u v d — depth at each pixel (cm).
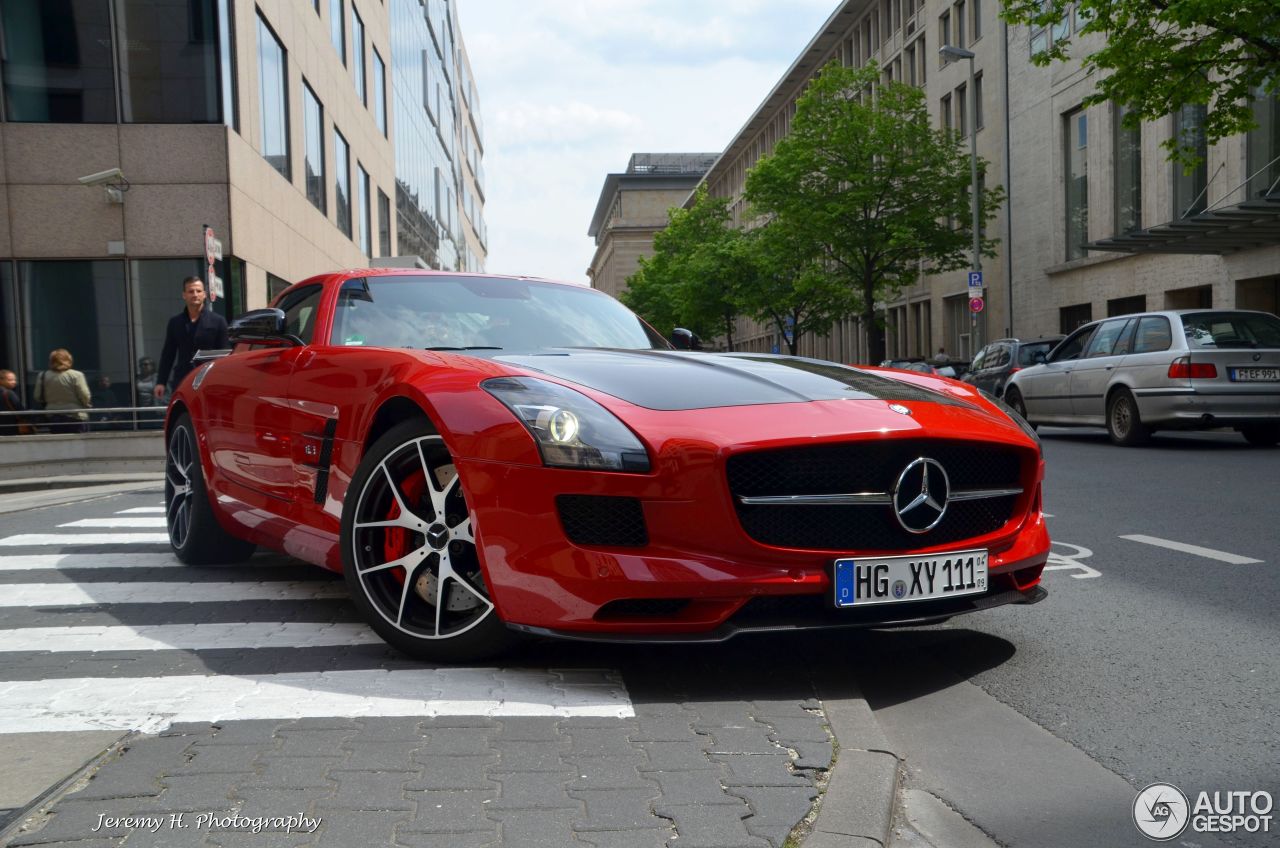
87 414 1342
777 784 229
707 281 4781
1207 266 2358
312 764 237
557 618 291
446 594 323
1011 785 248
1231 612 419
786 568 298
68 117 1639
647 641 287
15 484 1133
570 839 201
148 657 334
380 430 355
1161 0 1455
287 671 315
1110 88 1541
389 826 205
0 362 1630
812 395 328
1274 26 1348
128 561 527
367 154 3316
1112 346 1324
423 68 5038
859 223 3123
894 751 253
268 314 425
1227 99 1485
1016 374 1535
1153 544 578
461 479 306
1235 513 689
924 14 3941
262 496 432
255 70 1866
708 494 290
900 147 3062
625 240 12531
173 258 1672
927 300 4056
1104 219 2772
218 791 221
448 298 446
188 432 514
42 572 499
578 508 292
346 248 2877
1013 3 1598
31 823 205
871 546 312
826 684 312
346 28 2966
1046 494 812
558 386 315
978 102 3547
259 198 1873
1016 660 354
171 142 1662
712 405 313
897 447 314
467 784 226
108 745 247
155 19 1664
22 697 290
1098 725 290
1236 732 282
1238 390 1179
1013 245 3284
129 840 198
